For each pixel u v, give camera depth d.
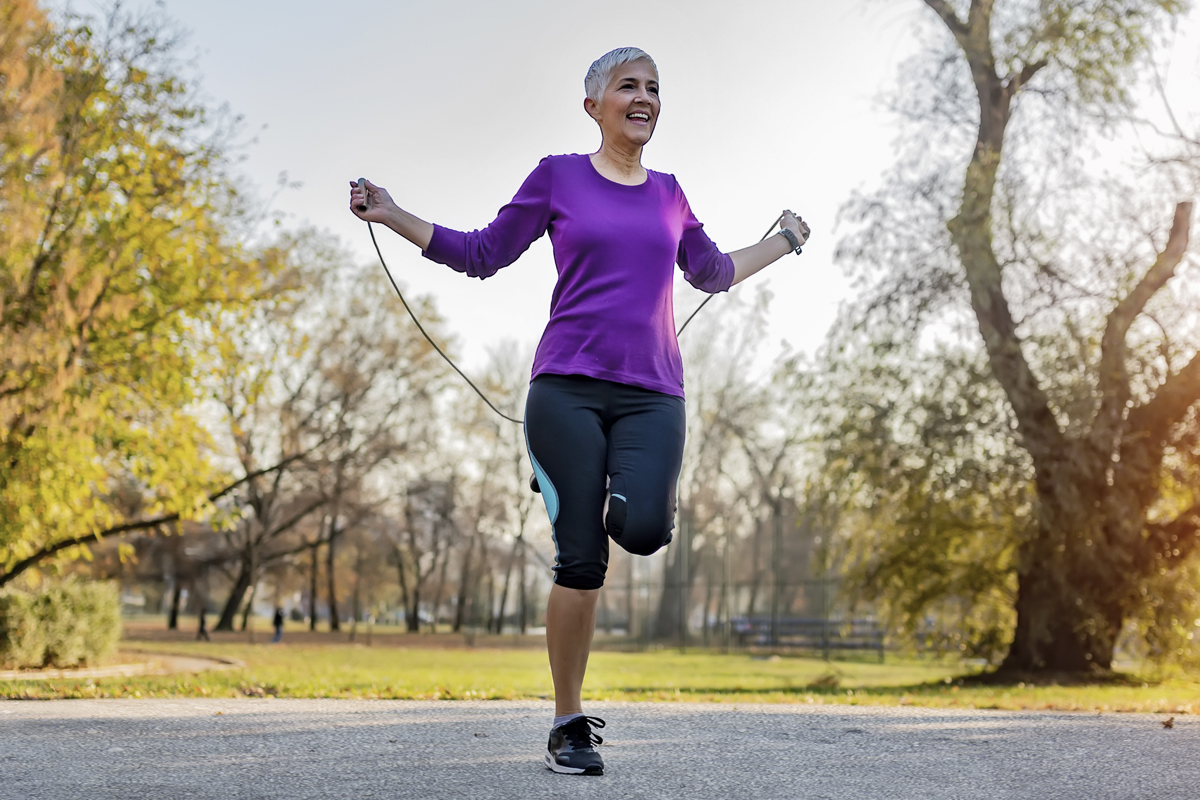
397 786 2.29
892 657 27.59
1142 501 14.31
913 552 15.55
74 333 11.88
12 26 10.60
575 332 2.54
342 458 35.66
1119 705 6.47
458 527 47.28
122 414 13.30
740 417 38.91
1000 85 14.45
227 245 14.28
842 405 15.38
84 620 14.17
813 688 13.53
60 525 12.32
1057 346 14.24
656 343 2.58
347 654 25.88
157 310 13.24
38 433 11.09
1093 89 13.72
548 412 2.52
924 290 14.61
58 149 11.22
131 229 12.69
